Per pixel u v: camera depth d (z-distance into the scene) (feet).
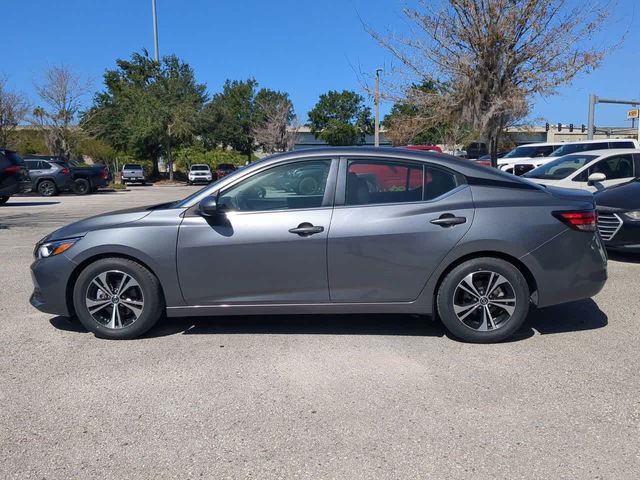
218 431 11.43
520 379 13.67
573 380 13.60
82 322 16.55
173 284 16.12
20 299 21.15
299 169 16.31
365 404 12.50
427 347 15.84
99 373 14.26
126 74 162.30
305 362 14.84
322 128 188.96
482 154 103.04
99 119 149.38
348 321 18.17
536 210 15.79
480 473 9.91
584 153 38.06
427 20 41.37
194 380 13.80
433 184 16.16
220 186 16.39
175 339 16.65
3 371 14.42
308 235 15.76
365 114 184.75
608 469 10.00
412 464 10.20
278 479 9.82
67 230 16.79
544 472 9.92
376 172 16.17
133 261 16.22
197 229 15.99
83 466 10.26
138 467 10.21
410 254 15.67
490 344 16.01
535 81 39.81
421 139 111.75
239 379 13.84
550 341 16.26
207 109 152.05
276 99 194.49
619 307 19.62
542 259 15.67
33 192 85.71
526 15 38.24
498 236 15.49
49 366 14.73
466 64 40.29
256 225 15.90
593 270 16.10
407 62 43.37
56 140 126.21
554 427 11.44
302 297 16.05
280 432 11.35
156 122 138.92
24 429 11.57
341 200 16.05
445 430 11.35
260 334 17.01
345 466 10.16
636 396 12.76
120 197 79.46
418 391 13.10
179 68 149.69
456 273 15.72
